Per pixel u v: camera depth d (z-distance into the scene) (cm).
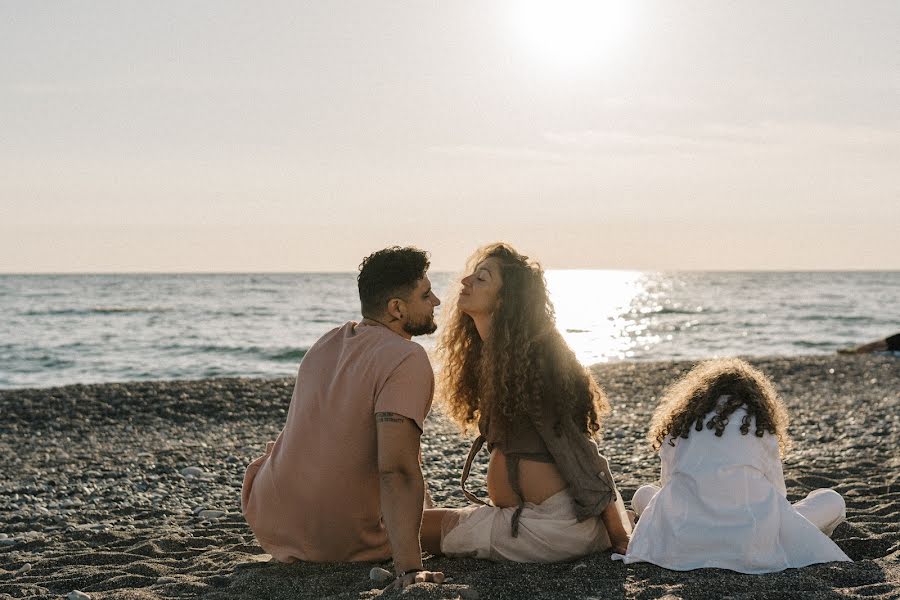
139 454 940
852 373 1844
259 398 1391
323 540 402
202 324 4278
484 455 872
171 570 442
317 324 4325
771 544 381
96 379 2230
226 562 450
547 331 394
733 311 5697
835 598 330
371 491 391
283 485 397
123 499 698
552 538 394
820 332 3994
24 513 645
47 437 1099
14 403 1328
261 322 4466
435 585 331
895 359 2153
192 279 14338
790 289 10231
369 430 376
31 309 5478
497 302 394
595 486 396
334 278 15700
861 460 779
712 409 405
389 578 371
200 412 1281
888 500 581
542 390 388
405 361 368
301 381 397
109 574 434
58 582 423
